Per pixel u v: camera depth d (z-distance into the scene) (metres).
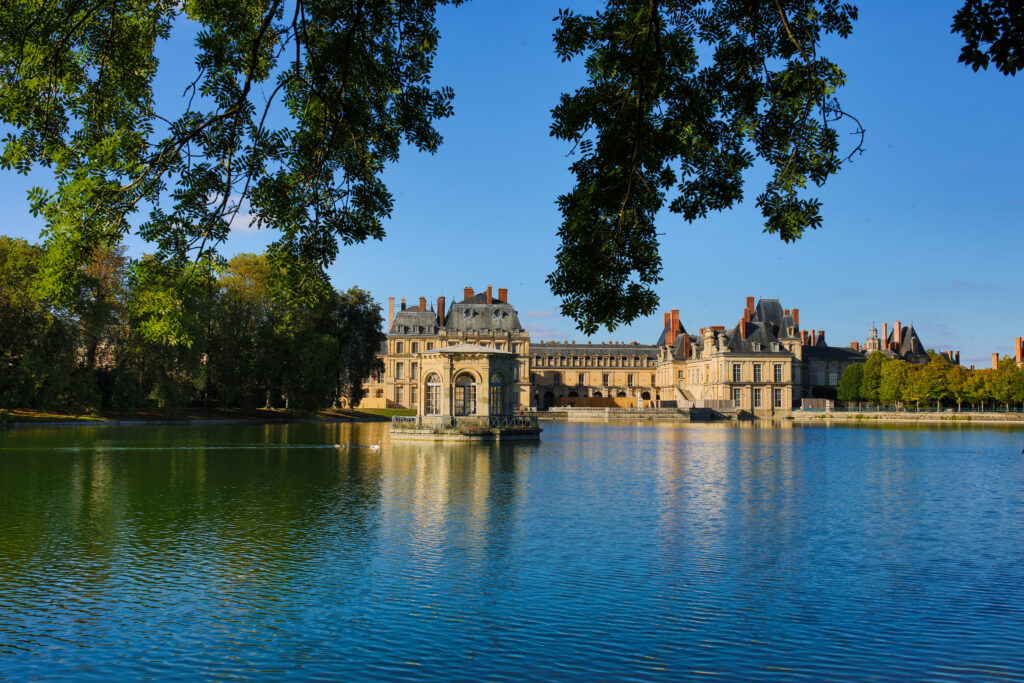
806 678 13.50
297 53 13.95
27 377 70.38
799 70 14.35
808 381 154.62
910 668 13.89
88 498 29.64
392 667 13.85
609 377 180.75
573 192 15.77
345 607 16.83
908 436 76.31
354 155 15.78
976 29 10.95
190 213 14.38
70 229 13.71
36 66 14.56
